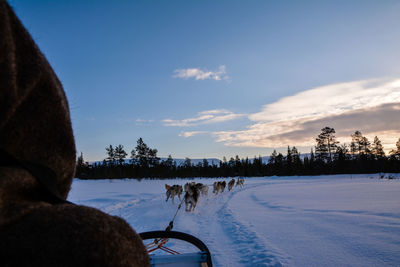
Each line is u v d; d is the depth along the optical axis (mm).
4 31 380
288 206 9469
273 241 4883
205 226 6965
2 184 300
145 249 456
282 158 78188
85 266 315
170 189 13055
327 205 9109
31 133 398
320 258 3873
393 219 6156
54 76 491
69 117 504
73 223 345
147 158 62156
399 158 64562
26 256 300
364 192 13648
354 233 5086
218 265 3977
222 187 19547
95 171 58000
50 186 396
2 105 360
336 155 68188
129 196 14992
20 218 324
